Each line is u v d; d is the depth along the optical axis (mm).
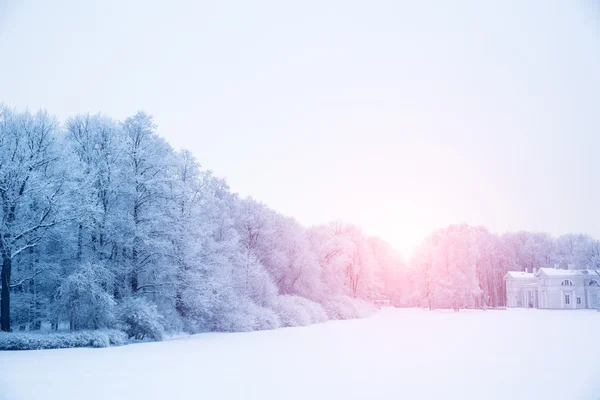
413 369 21875
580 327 50594
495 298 131250
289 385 17703
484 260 128500
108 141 38438
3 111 33438
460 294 96938
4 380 18156
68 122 39344
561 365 23250
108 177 36812
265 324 50469
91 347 30094
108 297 32500
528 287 122500
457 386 17578
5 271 30703
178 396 15578
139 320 34656
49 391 16109
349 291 88750
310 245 80125
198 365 22734
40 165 33125
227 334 43562
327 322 63625
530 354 27641
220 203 56250
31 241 32719
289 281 68812
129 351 28422
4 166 30844
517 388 17234
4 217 31328
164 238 38375
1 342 28219
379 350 29703
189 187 42719
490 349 30266
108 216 36062
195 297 39750
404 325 55656
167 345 32312
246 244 62812
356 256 95688
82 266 32594
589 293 113562
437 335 41250
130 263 37219
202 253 43750
